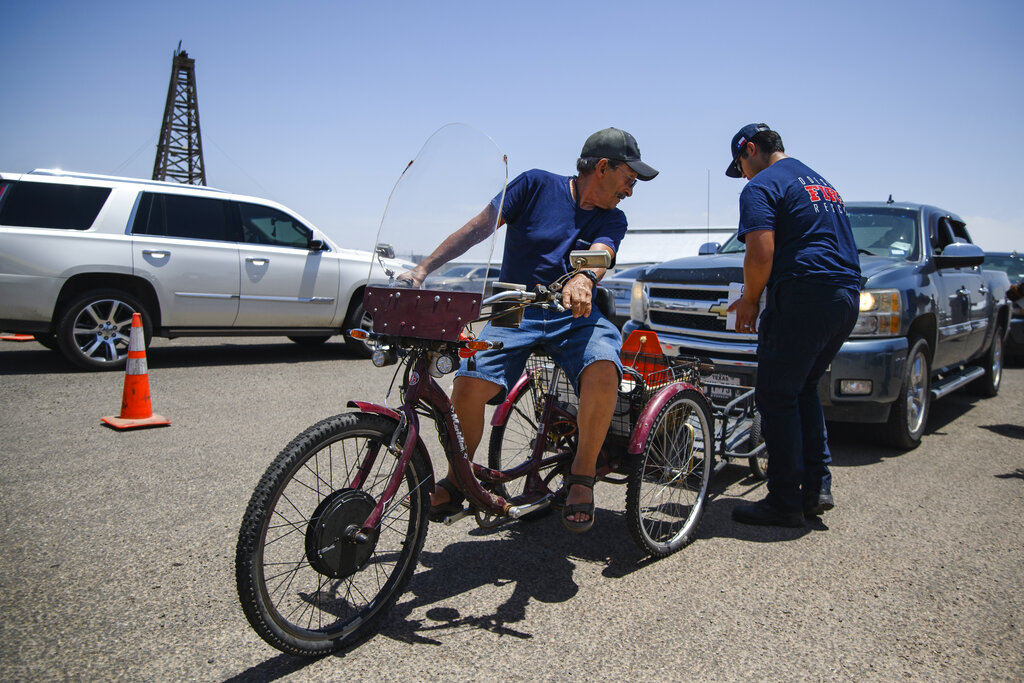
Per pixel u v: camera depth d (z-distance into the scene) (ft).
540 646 8.36
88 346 24.40
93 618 8.66
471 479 9.00
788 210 11.93
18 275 22.91
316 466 8.21
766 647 8.41
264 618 7.30
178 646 8.13
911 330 17.78
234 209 27.20
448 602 9.42
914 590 9.95
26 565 10.00
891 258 18.45
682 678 7.75
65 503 12.37
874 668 8.00
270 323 27.91
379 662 7.95
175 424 18.01
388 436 8.39
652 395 11.21
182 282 25.70
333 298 29.01
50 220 23.76
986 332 23.34
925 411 17.90
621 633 8.69
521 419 11.99
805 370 11.97
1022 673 7.95
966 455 17.12
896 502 13.67
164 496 12.83
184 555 10.46
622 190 10.00
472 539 11.60
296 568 8.72
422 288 8.68
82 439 16.31
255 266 27.12
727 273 16.60
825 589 9.96
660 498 11.68
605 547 11.41
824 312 11.64
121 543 10.81
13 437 16.34
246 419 18.79
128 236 24.80
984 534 12.04
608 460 11.26
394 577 8.78
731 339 16.61
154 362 27.53
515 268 10.31
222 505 12.47
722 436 13.03
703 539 11.80
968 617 9.21
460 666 7.91
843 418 16.31
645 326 18.43
